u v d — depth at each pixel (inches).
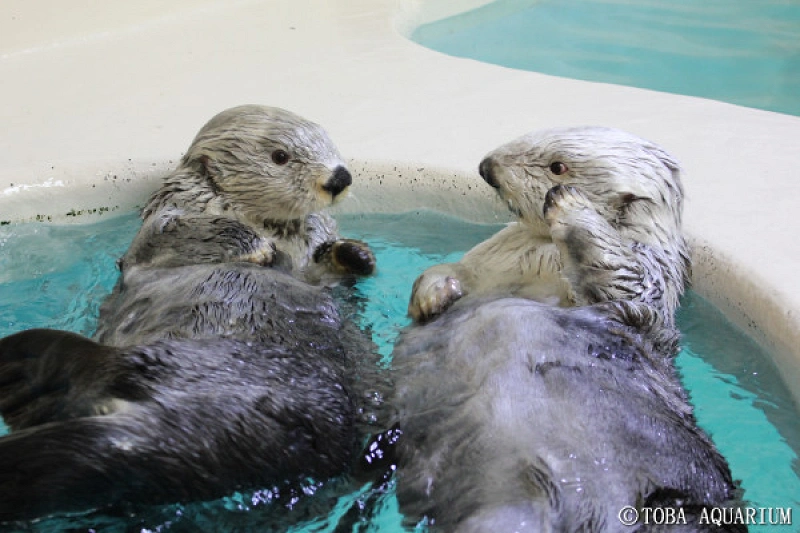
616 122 76.2
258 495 48.3
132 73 86.4
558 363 51.0
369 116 77.7
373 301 61.4
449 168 70.3
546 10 120.6
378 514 49.1
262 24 97.4
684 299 61.2
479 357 51.9
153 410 47.1
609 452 48.4
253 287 54.8
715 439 53.7
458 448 49.2
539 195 58.8
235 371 49.7
